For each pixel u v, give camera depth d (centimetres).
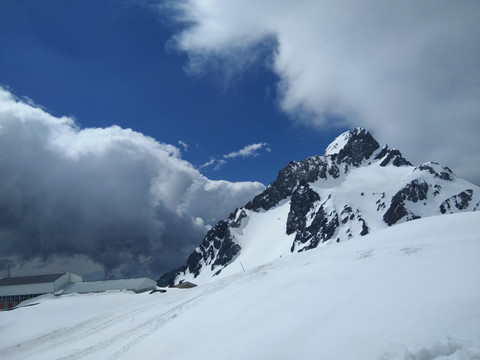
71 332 4669
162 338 2338
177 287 9181
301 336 1560
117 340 3062
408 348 1152
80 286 9231
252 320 1998
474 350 1038
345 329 1472
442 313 1316
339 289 1998
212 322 2231
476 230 2814
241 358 1568
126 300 6631
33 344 4550
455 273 1700
